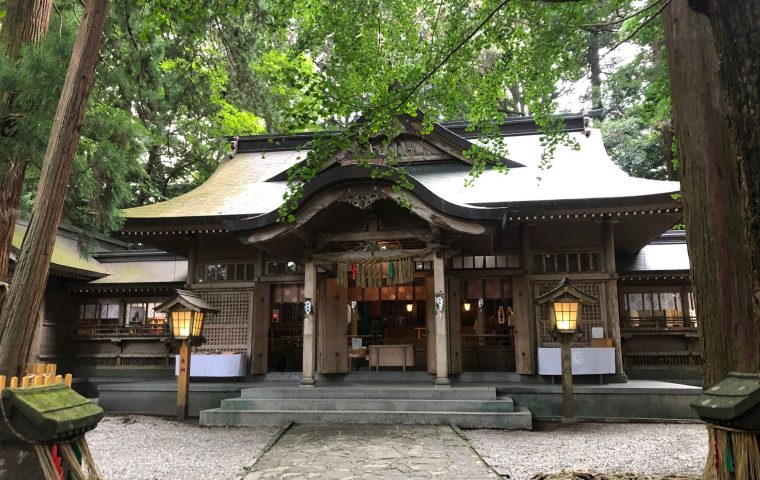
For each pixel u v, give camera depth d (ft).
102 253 60.18
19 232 51.37
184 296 37.42
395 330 58.08
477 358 46.62
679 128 16.58
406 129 50.60
